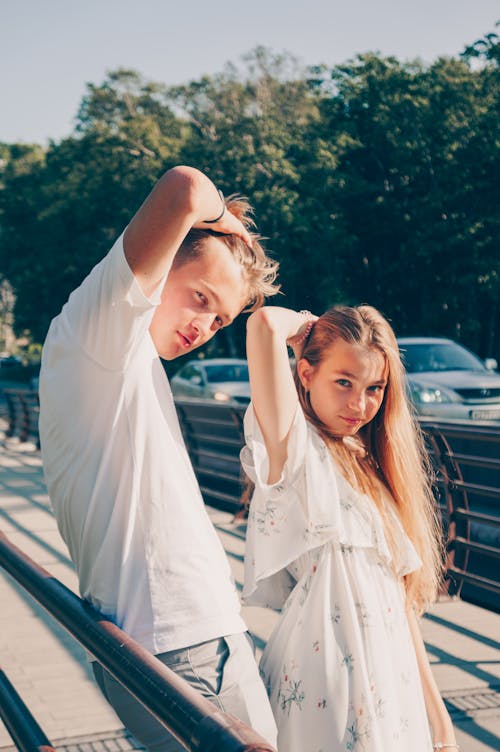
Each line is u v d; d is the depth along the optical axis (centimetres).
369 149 3784
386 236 3675
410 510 199
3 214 5294
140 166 4106
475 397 1263
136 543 161
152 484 161
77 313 154
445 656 432
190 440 909
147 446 161
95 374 156
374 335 192
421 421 548
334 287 3494
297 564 189
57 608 156
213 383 1739
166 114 4569
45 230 4797
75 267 4500
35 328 5366
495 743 331
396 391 198
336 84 3753
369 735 174
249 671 166
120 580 160
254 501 187
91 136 4294
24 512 870
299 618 183
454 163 3353
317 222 3550
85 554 164
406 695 184
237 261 170
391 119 3606
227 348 3909
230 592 168
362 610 181
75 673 420
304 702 177
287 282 3497
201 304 168
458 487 537
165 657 159
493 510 639
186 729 100
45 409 163
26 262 5109
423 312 3619
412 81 3672
